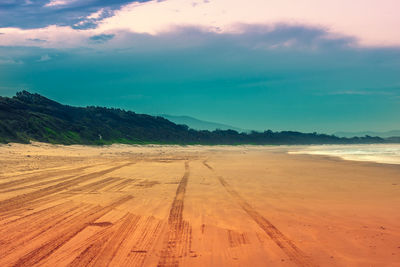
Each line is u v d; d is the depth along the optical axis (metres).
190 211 11.05
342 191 15.70
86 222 9.30
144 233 8.38
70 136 66.19
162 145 90.50
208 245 7.51
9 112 60.22
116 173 22.08
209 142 119.94
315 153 63.78
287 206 12.09
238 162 35.81
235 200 13.14
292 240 7.97
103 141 73.56
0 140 43.91
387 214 10.89
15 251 6.89
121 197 13.37
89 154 46.12
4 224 8.87
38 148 45.69
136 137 92.94
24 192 13.68
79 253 6.83
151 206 11.76
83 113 93.62
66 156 38.06
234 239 8.00
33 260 6.40
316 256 6.88
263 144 147.75
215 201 12.88
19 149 41.56
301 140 188.75
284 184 17.92
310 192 15.33
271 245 7.57
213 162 35.44
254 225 9.34
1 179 17.00
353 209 11.66
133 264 6.31
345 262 6.55
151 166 28.44
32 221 9.25
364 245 7.64
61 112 81.06
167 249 7.20
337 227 9.23
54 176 19.11
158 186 16.67
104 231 8.47
